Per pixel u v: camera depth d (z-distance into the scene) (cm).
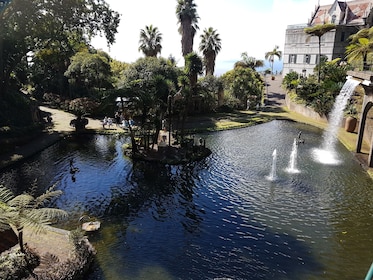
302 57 5334
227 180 1778
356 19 4684
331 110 3394
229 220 1324
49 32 2728
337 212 1398
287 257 1071
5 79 2755
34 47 2867
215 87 4134
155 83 2386
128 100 2147
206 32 4312
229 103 4303
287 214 1379
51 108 3938
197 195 1577
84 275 945
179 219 1329
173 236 1194
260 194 1584
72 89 4016
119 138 2653
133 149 2177
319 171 1927
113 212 1367
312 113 3697
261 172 1903
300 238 1190
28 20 2477
